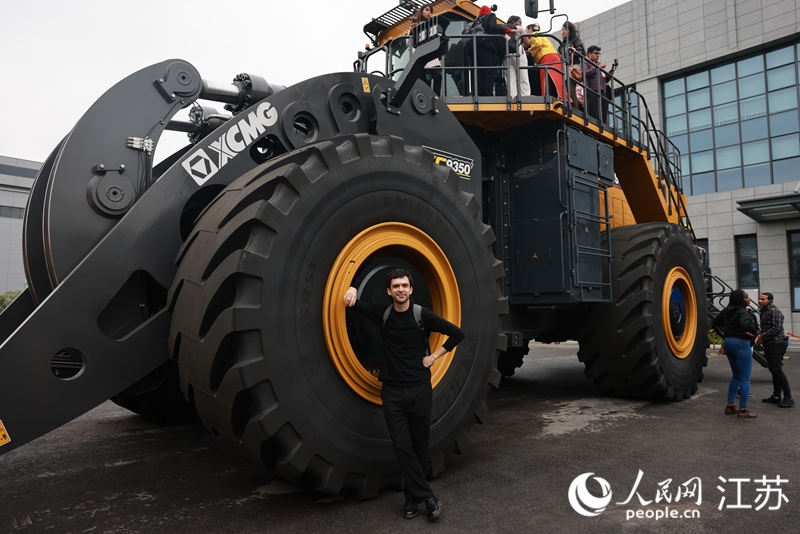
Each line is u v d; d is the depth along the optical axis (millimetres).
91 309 2801
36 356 2600
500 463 3893
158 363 3037
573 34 6297
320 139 3613
